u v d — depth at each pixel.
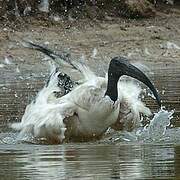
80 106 11.96
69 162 8.78
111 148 10.39
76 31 41.69
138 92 13.21
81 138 12.06
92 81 12.24
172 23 44.34
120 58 12.26
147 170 7.94
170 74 29.84
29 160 9.12
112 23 43.84
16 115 15.97
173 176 7.53
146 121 13.62
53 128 11.66
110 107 11.91
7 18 41.56
